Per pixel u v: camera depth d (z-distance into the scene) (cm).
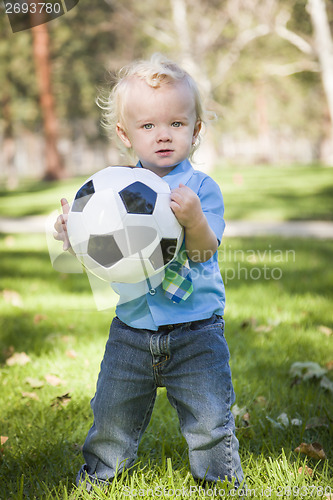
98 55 3016
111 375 229
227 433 222
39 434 286
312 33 2286
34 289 627
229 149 6009
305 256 782
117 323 235
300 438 277
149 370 226
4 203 1997
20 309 533
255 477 240
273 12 2084
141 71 232
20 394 340
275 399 320
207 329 224
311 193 1664
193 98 233
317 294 566
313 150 6184
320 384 338
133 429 236
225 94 3269
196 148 265
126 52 2936
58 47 2966
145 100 227
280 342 416
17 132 4138
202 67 2055
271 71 2550
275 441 276
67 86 3225
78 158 5900
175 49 2086
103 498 228
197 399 221
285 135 5819
